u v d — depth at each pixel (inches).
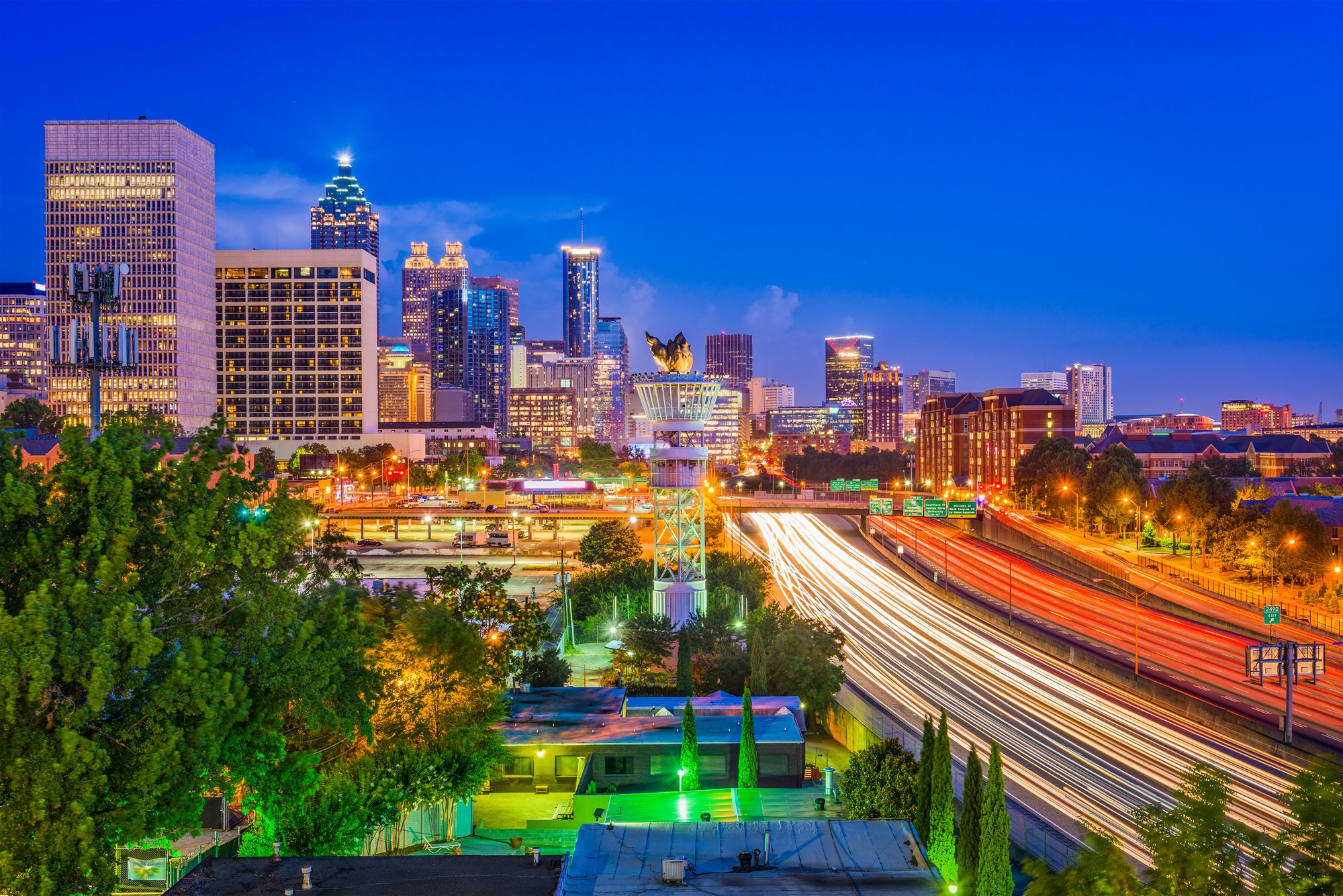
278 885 1248.8
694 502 3897.6
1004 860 1501.0
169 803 1278.3
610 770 2396.7
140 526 1389.0
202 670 1258.0
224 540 1454.2
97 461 1327.5
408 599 2573.8
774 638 3154.5
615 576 4603.8
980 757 2709.2
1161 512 6461.6
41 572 1246.9
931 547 7347.4
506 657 2824.8
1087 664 3779.5
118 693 1275.8
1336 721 2928.2
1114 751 2765.7
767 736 2442.2
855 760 2060.8
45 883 1093.8
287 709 1653.5
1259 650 2741.1
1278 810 2250.2
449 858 1357.0
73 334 2378.2
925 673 3718.0
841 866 1381.6
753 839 1469.0
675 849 1428.4
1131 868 1014.4
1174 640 4126.5
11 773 1099.3
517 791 2358.5
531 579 5949.8
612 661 3528.5
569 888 1289.4
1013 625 4480.8
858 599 5403.5
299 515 1606.8
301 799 1507.1
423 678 1972.2
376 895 1221.7
